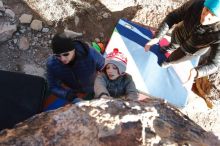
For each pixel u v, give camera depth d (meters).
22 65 4.32
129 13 4.74
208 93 4.74
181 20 3.28
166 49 4.35
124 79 3.12
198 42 3.19
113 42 4.49
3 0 4.39
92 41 4.56
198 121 4.72
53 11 4.48
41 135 1.56
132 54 4.46
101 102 1.72
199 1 3.01
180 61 4.05
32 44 4.40
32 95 2.89
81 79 3.31
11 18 4.36
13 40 4.36
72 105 1.71
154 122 1.67
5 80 2.92
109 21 4.66
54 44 2.79
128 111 1.68
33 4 4.46
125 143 1.57
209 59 3.16
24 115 2.79
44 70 4.34
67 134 1.58
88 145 1.55
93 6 4.60
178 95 4.39
